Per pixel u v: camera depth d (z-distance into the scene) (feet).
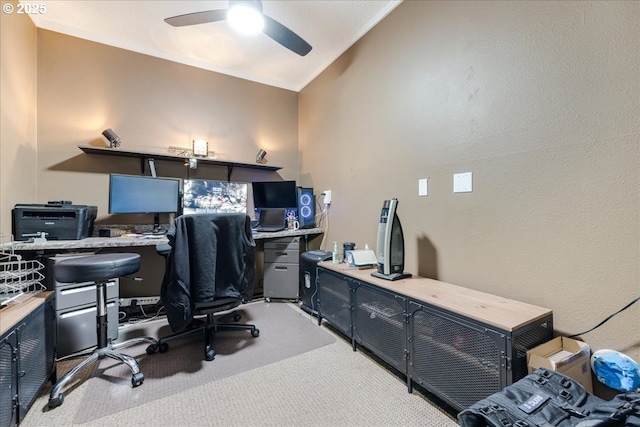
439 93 5.95
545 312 3.97
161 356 6.05
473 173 5.31
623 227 3.58
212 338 6.36
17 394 3.72
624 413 2.43
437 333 4.35
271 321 7.96
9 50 6.40
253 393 4.79
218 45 9.02
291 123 12.03
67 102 8.12
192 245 5.61
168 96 9.52
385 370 5.49
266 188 10.36
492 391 3.60
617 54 3.60
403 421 4.13
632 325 3.51
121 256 5.53
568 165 4.05
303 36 8.43
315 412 4.33
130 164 8.94
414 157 6.57
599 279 3.78
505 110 4.79
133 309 8.53
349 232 8.94
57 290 5.81
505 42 4.78
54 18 7.70
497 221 4.92
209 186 10.02
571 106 4.01
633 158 3.49
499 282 4.89
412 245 6.62
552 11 4.19
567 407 2.74
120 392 4.80
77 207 6.78
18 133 6.80
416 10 6.48
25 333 3.96
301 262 9.05
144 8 7.34
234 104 10.75
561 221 4.13
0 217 5.98
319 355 6.07
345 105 9.07
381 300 5.49
